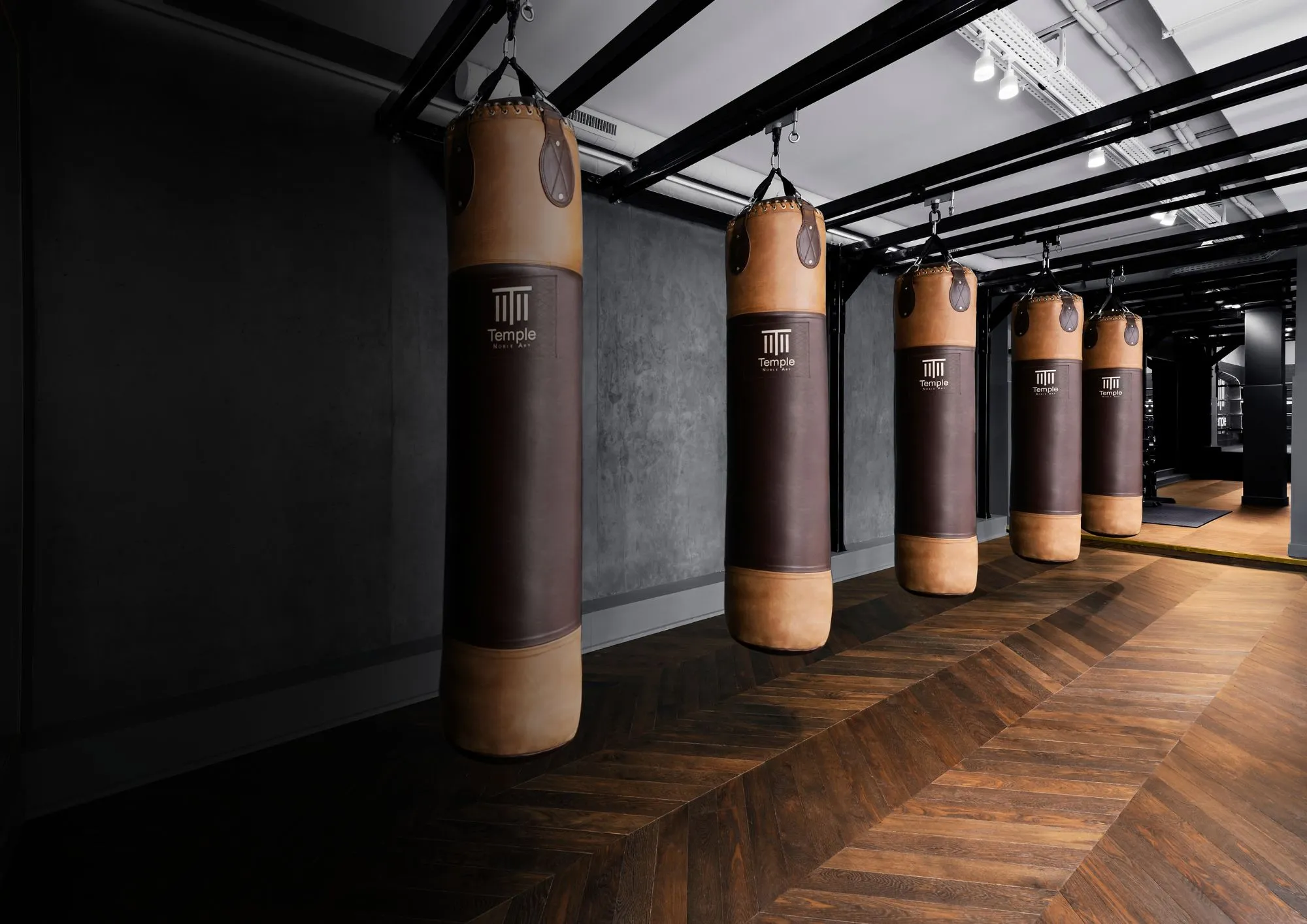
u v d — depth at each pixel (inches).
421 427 111.8
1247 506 320.2
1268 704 104.3
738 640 75.5
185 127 88.6
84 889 63.5
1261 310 310.0
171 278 87.7
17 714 71.9
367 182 105.2
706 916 60.7
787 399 72.0
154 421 86.7
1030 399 117.6
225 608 93.0
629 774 85.0
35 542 78.4
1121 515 132.5
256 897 62.8
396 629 109.5
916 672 119.7
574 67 107.3
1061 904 61.3
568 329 53.0
